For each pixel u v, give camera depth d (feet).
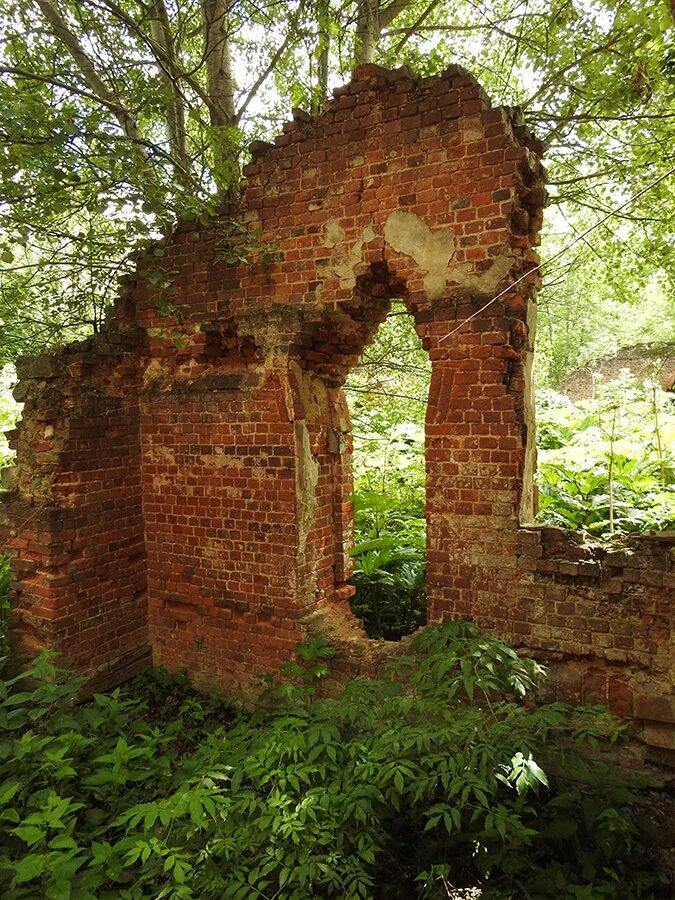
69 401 16.08
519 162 12.01
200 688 17.12
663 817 11.09
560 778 11.53
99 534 16.63
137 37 20.35
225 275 15.66
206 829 8.90
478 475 12.87
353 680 12.70
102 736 12.14
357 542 21.58
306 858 8.11
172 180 15.97
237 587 16.20
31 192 15.12
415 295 13.28
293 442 15.02
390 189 13.35
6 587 18.21
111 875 8.11
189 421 16.65
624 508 18.49
